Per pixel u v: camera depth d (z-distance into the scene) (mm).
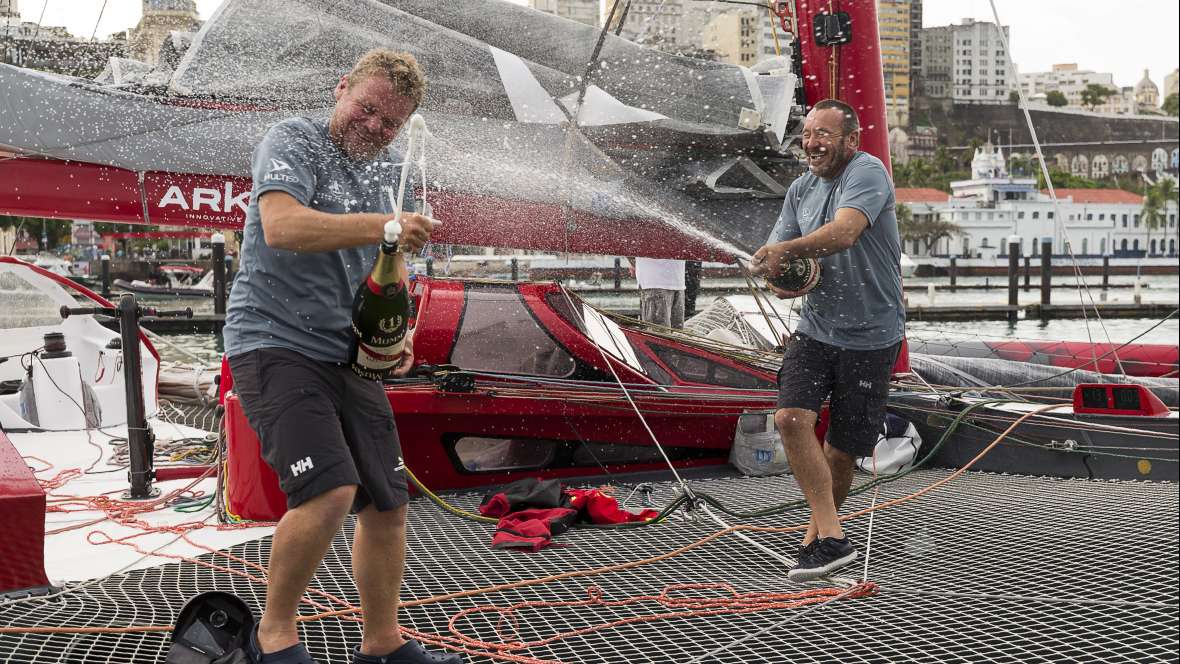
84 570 3342
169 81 4172
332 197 2049
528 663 2391
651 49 4504
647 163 4555
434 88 4281
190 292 30000
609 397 4750
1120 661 2369
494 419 4660
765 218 4727
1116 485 4785
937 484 4871
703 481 5000
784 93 4645
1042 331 28219
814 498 3312
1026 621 2703
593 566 3408
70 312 4371
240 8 4164
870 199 3244
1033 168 132125
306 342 2027
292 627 2000
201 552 3602
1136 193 141375
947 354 10422
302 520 1941
